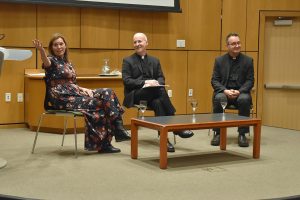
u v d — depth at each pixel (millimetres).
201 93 6738
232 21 6734
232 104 4953
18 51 3408
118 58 6215
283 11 6680
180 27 6566
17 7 5578
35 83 5352
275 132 5793
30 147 4461
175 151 4438
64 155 4125
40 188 3092
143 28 6344
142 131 5594
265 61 6785
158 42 6457
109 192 3033
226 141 4781
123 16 6199
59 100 4156
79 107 4133
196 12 6641
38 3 5543
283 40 6742
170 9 6355
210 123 3783
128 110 5730
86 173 3510
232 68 5070
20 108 5719
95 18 6020
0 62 3256
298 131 5918
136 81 4621
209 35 6719
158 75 4883
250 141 5051
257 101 6750
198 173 3580
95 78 5461
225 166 3830
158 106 4535
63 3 5676
